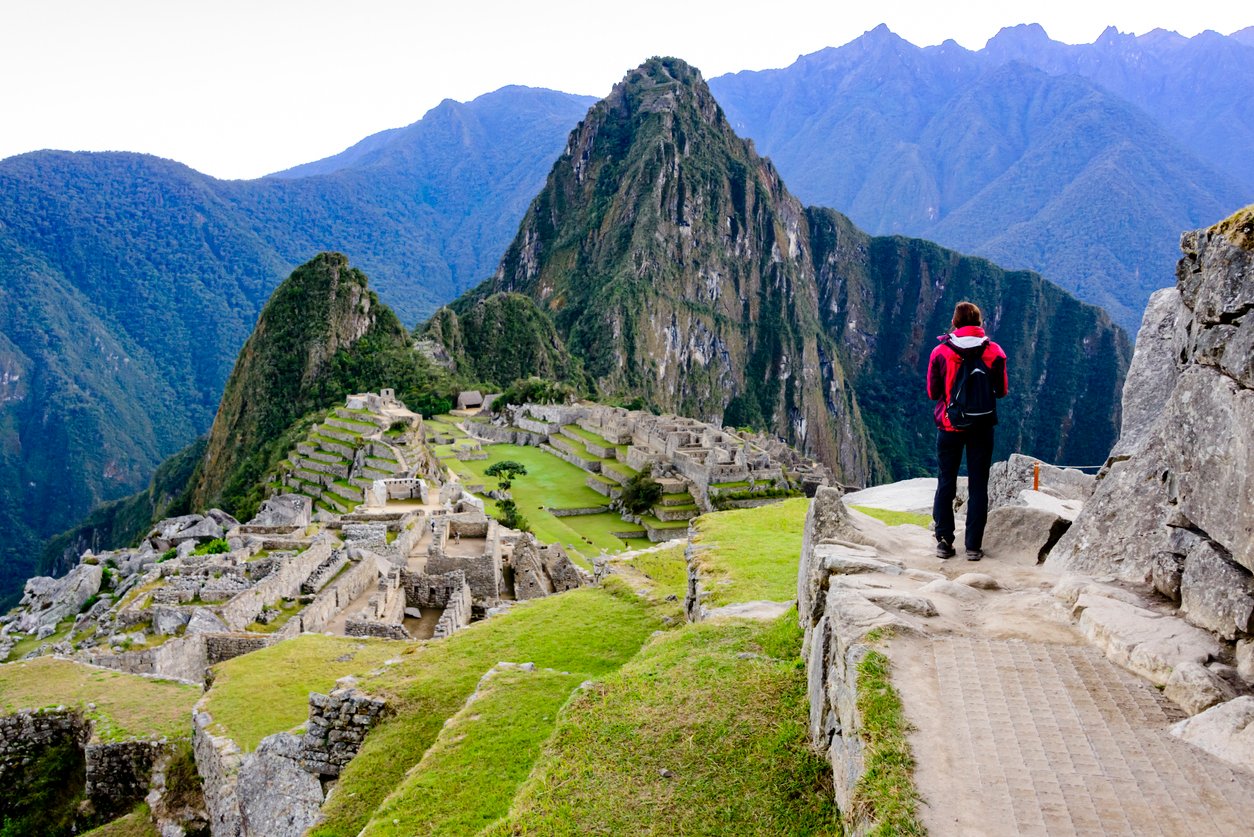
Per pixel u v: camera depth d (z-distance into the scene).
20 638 28.98
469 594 26.91
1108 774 5.65
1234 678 6.59
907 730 6.25
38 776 17.66
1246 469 6.97
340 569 28.97
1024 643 7.53
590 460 102.00
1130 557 8.81
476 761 10.61
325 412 122.62
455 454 110.06
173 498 159.50
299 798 13.02
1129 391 11.04
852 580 9.08
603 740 9.35
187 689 19.22
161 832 15.31
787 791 7.86
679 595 19.42
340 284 177.62
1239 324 7.36
